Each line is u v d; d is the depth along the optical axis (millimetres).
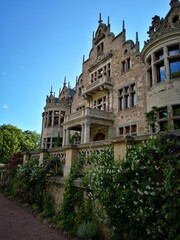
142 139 4484
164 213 3193
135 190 3762
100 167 4934
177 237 2916
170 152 3412
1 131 31719
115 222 4016
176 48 10352
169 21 10695
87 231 4629
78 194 5711
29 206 7598
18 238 4750
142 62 13648
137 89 13633
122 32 16125
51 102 25016
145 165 3838
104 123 14945
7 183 10773
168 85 9977
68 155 6934
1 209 7367
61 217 5840
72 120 16031
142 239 3480
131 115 13734
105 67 17562
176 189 3094
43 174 7289
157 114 10234
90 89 17078
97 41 19250
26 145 35188
